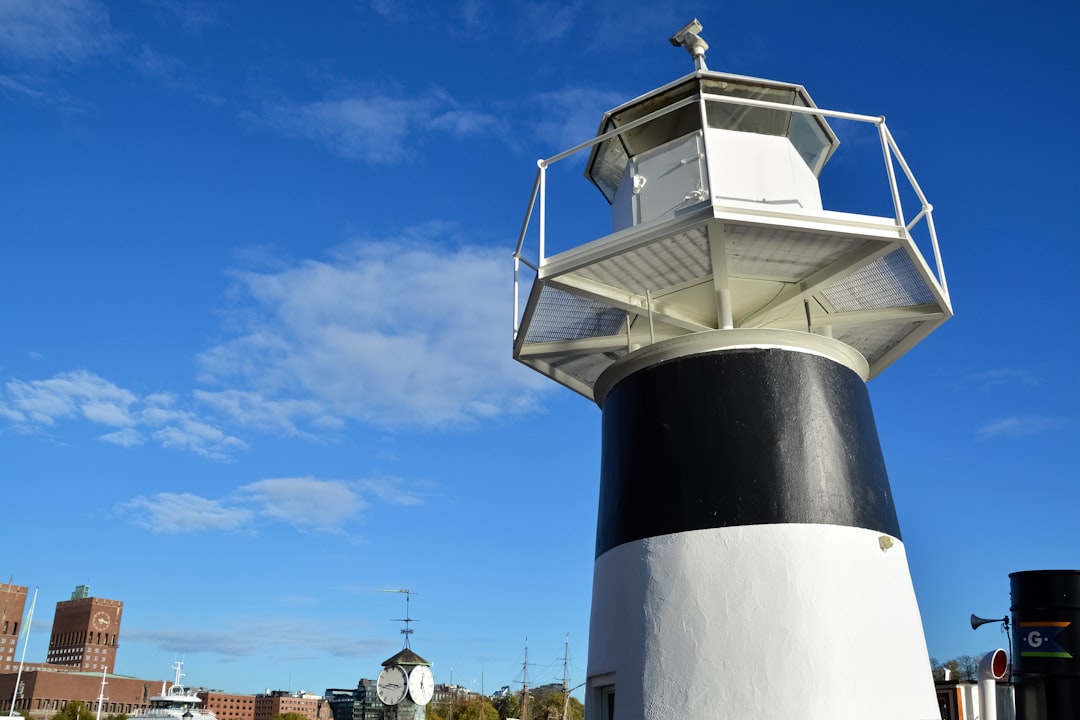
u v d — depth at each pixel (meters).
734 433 14.12
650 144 16.36
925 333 16.97
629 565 14.30
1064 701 11.90
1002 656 13.05
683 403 14.58
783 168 15.68
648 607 13.74
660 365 15.05
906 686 13.20
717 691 12.76
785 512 13.50
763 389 14.34
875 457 14.89
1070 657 11.99
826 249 14.27
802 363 14.65
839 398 14.75
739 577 13.25
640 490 14.55
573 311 16.69
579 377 19.17
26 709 183.50
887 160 14.18
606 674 14.35
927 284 15.06
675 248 14.24
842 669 12.70
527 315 16.02
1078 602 12.23
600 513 16.03
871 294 16.17
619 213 16.70
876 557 13.80
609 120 16.53
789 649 12.70
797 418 14.20
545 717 124.94
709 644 13.04
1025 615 12.40
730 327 15.15
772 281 15.53
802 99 16.08
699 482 13.98
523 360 17.88
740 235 13.80
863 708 12.62
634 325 17.31
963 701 15.38
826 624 12.90
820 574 13.17
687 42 16.47
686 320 16.62
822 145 16.98
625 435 15.26
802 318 16.83
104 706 197.00
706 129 13.66
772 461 13.85
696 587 13.41
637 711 13.34
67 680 192.25
